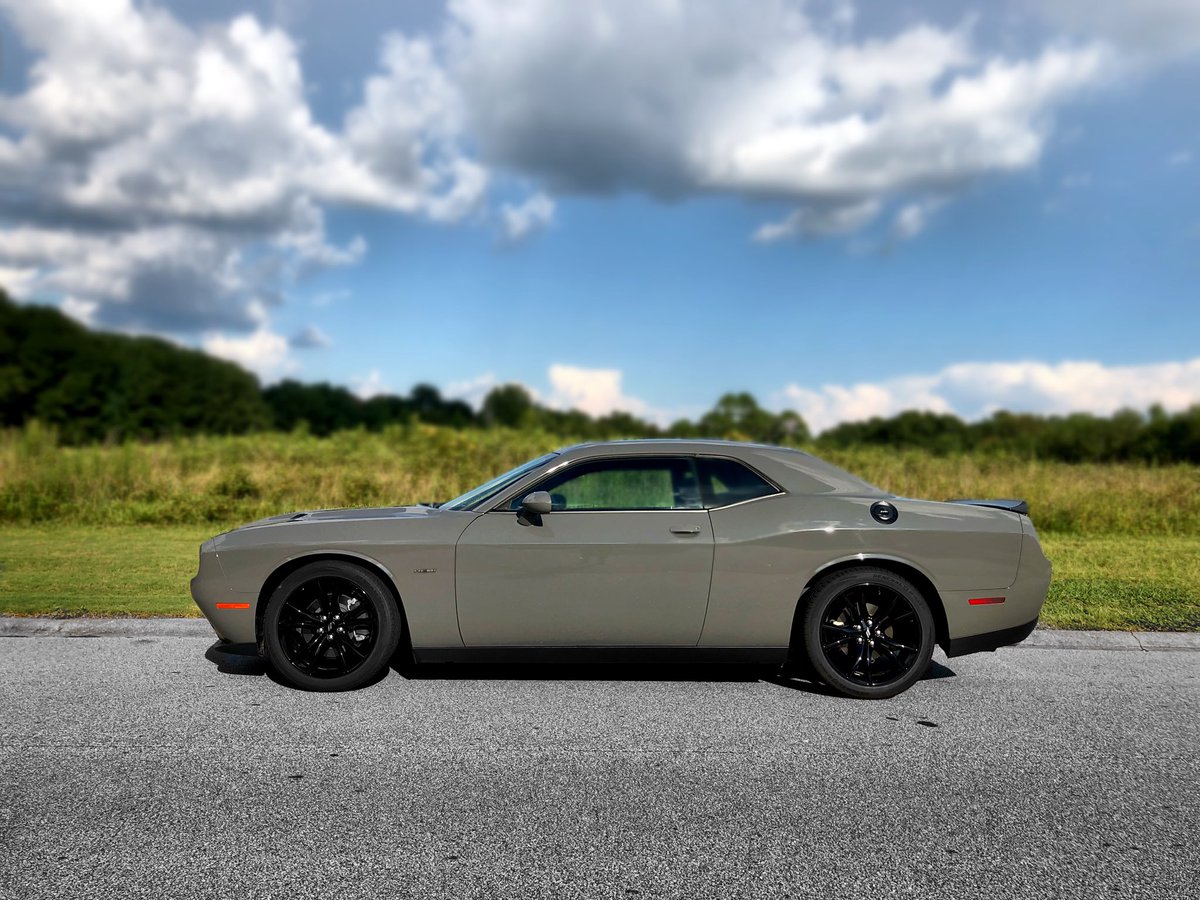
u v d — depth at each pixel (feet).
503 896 8.87
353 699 15.97
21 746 13.29
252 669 18.01
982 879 9.43
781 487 16.99
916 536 16.60
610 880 9.25
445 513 16.89
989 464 55.72
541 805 11.23
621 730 14.39
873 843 10.27
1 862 9.46
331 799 11.34
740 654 16.60
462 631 16.37
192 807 11.02
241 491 45.16
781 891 9.09
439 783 11.94
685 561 16.24
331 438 69.51
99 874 9.20
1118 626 22.24
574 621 16.30
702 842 10.21
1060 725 14.96
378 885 9.05
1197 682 17.90
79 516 41.27
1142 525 42.22
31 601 23.58
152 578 27.20
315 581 16.56
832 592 16.39
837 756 13.28
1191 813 11.28
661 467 17.06
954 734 14.42
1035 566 16.98
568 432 99.14
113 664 18.37
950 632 16.78
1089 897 9.06
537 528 16.40
